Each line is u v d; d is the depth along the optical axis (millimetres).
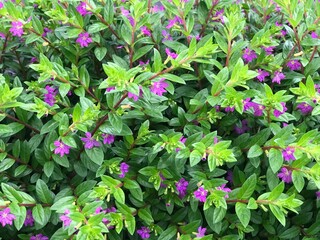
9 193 198
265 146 217
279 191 197
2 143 224
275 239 250
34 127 234
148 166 221
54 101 232
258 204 205
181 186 223
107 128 214
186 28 251
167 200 230
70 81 232
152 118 234
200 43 245
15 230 236
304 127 245
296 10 249
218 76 216
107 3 241
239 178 234
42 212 203
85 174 226
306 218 245
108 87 203
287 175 217
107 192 201
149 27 242
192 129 230
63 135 205
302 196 244
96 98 234
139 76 198
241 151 233
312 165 227
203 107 231
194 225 224
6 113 224
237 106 205
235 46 239
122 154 228
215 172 226
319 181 204
